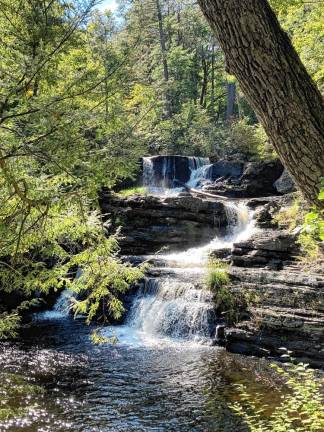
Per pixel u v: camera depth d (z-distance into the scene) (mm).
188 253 16969
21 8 3117
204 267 14445
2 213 3461
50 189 3242
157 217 18156
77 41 3303
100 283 5625
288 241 13578
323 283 11125
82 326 12797
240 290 11711
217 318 11594
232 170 24547
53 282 5621
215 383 8508
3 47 3064
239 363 9672
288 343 10070
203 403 7629
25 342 11094
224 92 45719
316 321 10094
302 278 11523
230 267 13633
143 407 7484
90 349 10633
